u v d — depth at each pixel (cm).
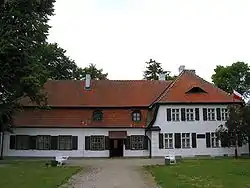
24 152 4759
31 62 3675
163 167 3036
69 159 4381
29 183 2002
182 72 5216
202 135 4759
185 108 4800
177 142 4731
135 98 5162
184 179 2177
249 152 4747
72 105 5003
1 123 4059
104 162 3816
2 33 3500
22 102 4956
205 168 2822
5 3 3588
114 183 2092
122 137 4750
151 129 4728
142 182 2136
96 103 5050
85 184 2048
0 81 3588
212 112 4812
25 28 3653
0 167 3070
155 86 5412
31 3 3691
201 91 4903
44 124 4800
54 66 6041
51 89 5278
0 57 3450
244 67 7306
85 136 4803
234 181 2064
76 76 6562
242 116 4247
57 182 2064
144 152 4788
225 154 4728
